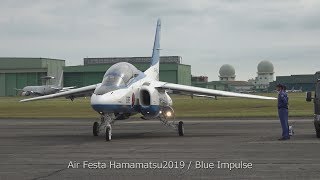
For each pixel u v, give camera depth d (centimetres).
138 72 5744
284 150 3856
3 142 4906
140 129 6988
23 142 4897
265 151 3791
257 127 6925
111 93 5025
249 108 14525
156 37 6988
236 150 3878
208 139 5022
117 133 6188
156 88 5669
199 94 5884
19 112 14200
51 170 2894
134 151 3884
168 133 6147
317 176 2605
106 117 5169
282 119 4869
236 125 7488
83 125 8188
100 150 4003
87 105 18312
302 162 3139
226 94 5681
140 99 5447
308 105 15588
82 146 4394
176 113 12206
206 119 9588
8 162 3272
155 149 4028
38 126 7981
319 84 5166
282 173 2708
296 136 5269
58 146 4412
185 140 4934
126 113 5394
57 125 8238
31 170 2898
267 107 14988
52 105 18625
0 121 9806
